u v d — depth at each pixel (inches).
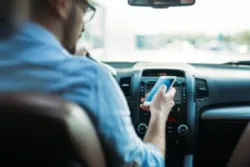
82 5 50.1
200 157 117.2
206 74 111.5
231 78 111.5
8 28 41.6
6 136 35.1
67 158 35.9
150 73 109.3
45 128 35.4
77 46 55.4
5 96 36.4
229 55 122.6
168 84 73.7
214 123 112.3
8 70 42.3
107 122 45.8
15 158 35.4
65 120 35.8
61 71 43.9
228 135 114.0
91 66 45.8
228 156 116.0
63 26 48.4
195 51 122.6
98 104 45.3
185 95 107.3
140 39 122.6
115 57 120.4
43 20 46.3
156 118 61.8
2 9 39.5
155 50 123.8
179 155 110.9
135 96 107.6
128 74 109.5
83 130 37.3
